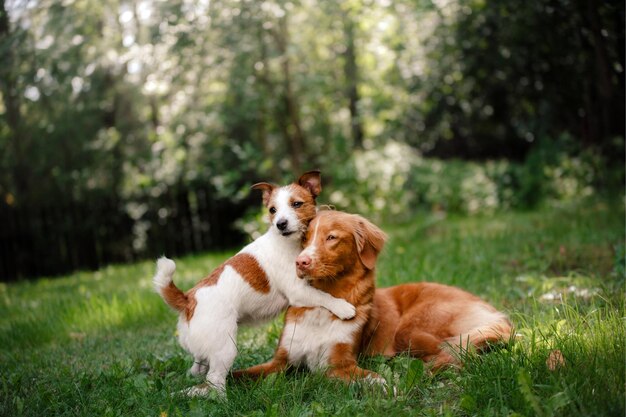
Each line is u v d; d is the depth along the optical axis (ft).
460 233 31.42
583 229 25.71
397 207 42.93
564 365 10.35
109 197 41.68
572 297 16.11
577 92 38.40
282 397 10.80
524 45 36.52
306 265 11.96
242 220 40.04
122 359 14.82
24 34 34.91
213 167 41.83
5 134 39.34
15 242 39.11
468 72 41.52
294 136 41.86
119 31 38.83
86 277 34.01
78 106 40.11
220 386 11.75
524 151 55.62
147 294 21.77
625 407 8.71
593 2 28.89
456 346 12.07
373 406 10.12
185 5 32.01
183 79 35.88
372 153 45.16
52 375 13.80
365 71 49.26
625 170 35.70
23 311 22.59
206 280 12.83
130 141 43.75
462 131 56.13
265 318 13.26
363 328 12.87
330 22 41.55
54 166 40.65
